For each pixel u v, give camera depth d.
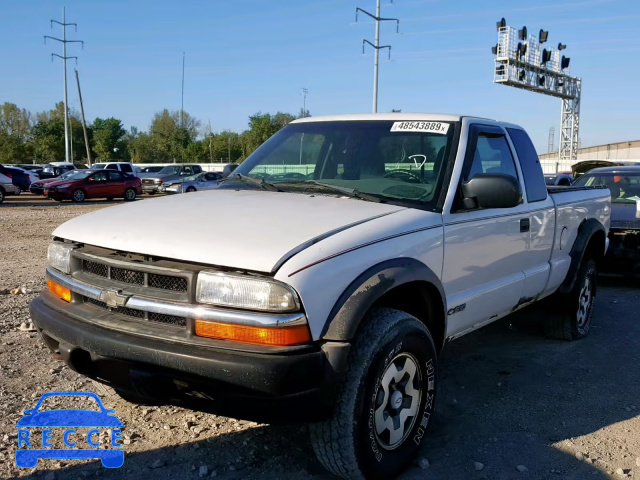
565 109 42.72
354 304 2.75
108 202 26.33
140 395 2.94
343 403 2.78
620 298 7.55
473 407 4.12
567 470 3.30
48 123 90.44
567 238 5.23
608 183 9.03
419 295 3.42
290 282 2.61
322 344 2.70
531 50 35.12
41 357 4.73
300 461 3.30
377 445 2.98
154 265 2.85
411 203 3.54
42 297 3.41
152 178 29.44
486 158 4.11
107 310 3.02
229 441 3.52
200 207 3.39
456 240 3.59
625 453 3.50
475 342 5.64
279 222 3.04
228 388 2.64
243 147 67.81
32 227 14.74
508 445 3.57
